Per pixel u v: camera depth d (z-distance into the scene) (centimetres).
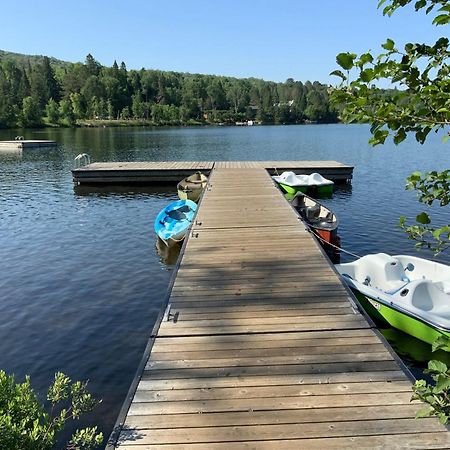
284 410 347
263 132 7444
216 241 828
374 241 1158
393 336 645
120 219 1427
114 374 588
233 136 6200
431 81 178
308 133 7106
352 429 323
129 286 883
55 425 326
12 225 1353
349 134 6694
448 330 562
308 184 1688
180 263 704
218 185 1488
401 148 3844
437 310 623
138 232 1276
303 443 310
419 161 2862
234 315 518
